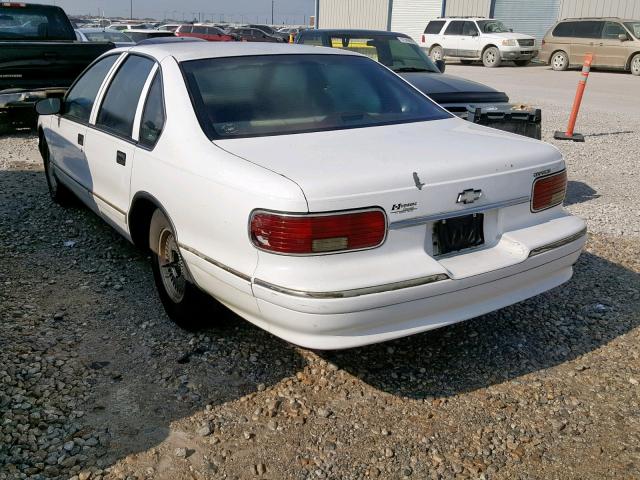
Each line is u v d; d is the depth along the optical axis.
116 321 4.02
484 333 3.95
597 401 3.30
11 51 9.68
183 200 3.38
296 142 3.33
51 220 5.92
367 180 2.87
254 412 3.16
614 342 3.88
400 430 3.06
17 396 3.20
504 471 2.81
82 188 5.04
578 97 10.42
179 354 3.65
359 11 34.97
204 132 3.43
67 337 3.80
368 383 3.42
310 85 3.94
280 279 2.81
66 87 10.33
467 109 6.72
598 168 8.70
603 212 6.54
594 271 4.92
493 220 3.30
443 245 3.12
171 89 3.75
